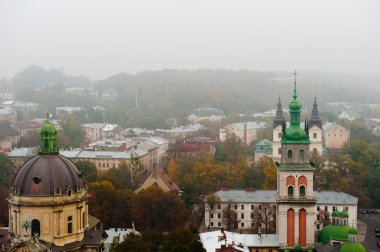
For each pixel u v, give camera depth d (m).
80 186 160.75
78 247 157.25
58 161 159.38
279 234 191.00
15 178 157.88
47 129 159.38
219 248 170.12
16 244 145.25
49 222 152.75
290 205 190.38
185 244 170.75
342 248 171.12
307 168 189.75
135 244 166.00
